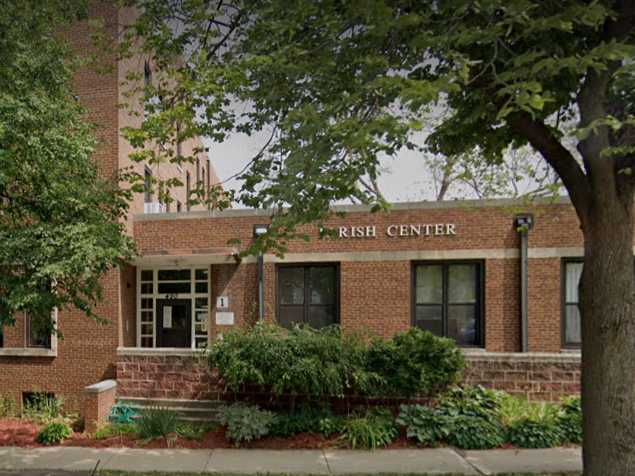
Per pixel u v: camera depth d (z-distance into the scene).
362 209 12.85
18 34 7.63
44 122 7.73
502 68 5.19
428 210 12.62
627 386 5.19
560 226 12.01
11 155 7.34
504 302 12.13
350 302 12.68
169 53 7.60
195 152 7.79
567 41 5.22
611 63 5.16
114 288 12.95
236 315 13.27
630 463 5.09
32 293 7.57
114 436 9.19
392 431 8.73
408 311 12.48
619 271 5.32
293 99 6.35
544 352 11.77
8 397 12.77
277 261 13.12
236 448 8.50
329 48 5.50
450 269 12.72
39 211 8.56
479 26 4.91
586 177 5.69
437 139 7.22
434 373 9.38
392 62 5.36
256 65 5.71
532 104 3.84
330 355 9.41
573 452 8.07
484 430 8.48
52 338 12.91
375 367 9.67
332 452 8.23
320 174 5.41
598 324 5.37
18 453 8.35
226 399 10.47
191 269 14.06
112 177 10.59
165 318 14.09
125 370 10.97
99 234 8.36
